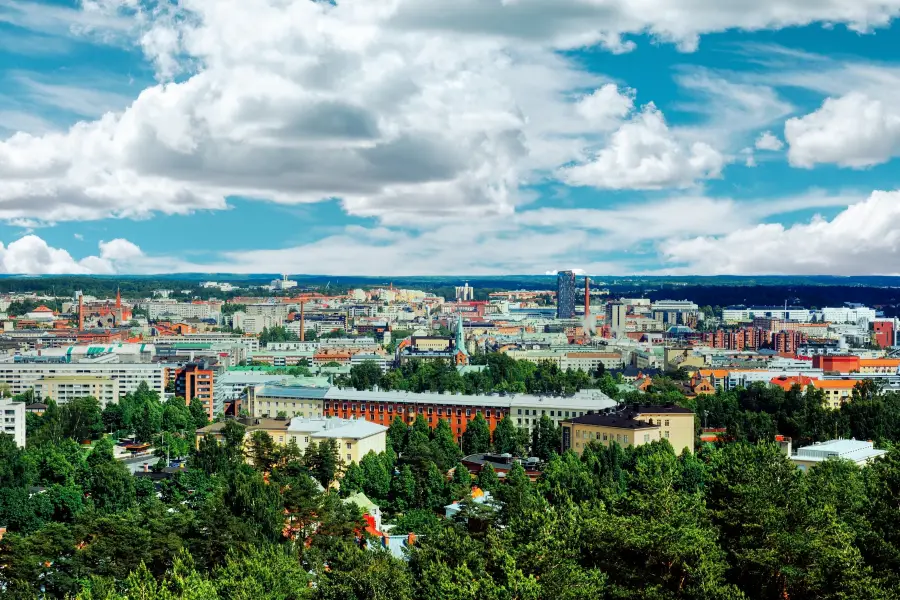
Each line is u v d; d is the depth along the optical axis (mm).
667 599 199625
